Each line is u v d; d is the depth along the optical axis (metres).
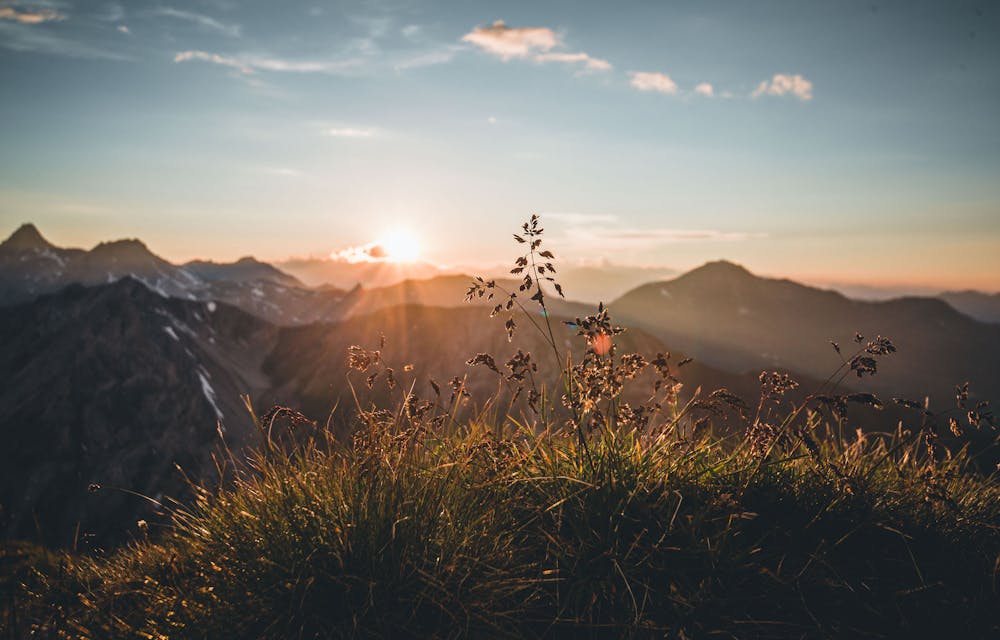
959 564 4.19
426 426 4.25
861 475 4.54
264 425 4.16
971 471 4.72
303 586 3.64
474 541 3.98
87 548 4.07
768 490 4.55
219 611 3.62
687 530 3.94
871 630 3.73
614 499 4.21
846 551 4.20
